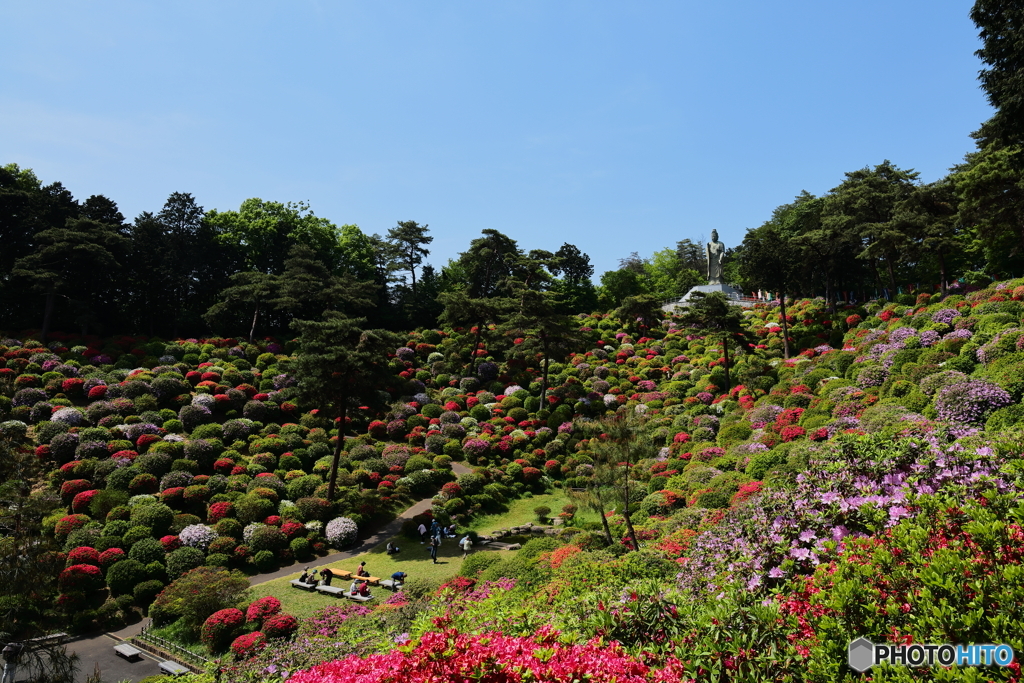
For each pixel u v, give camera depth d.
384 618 15.34
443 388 46.62
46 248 41.28
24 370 36.53
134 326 49.47
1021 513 5.31
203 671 15.30
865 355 33.94
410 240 65.19
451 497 31.45
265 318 54.16
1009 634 4.29
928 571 4.92
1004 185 31.94
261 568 23.89
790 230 65.88
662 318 58.12
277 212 63.41
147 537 23.56
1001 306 30.80
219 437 33.88
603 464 20.56
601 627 6.77
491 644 5.93
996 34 21.84
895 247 44.50
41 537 14.58
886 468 7.85
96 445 29.28
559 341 45.16
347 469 33.16
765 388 38.25
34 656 13.66
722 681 5.47
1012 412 19.92
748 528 8.02
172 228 53.19
